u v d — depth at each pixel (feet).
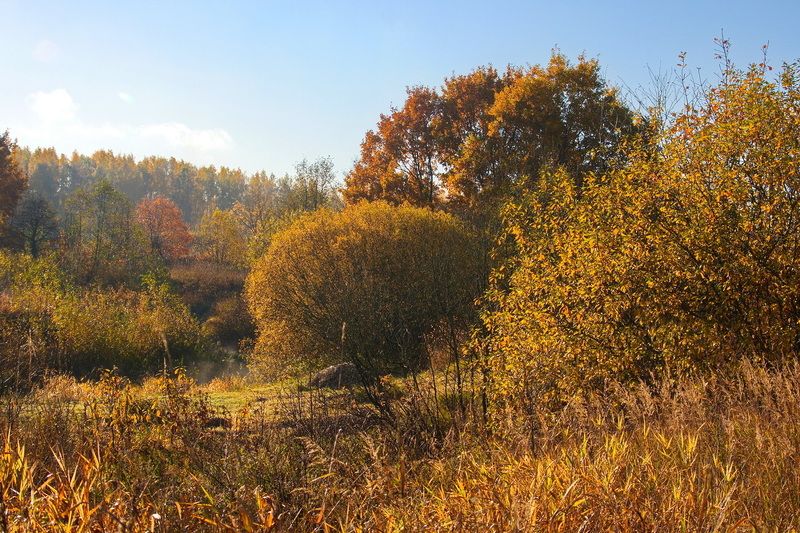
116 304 98.12
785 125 27.30
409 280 61.36
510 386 26.22
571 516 11.39
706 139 28.43
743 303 27.43
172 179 472.44
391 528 12.32
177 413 24.11
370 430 23.88
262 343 67.67
